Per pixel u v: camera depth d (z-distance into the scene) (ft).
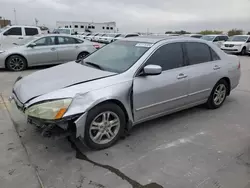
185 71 12.85
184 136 11.87
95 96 9.62
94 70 11.43
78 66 12.48
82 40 34.24
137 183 8.36
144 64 11.33
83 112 9.34
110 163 9.48
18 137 11.40
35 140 11.14
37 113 9.12
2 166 9.12
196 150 10.57
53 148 10.50
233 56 16.52
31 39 31.53
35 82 10.71
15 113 14.35
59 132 9.36
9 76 25.90
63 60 32.40
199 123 13.46
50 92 9.55
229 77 15.58
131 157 9.93
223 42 63.05
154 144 11.02
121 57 12.21
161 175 8.79
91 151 10.32
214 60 14.84
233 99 18.12
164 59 12.17
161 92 11.73
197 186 8.23
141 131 12.31
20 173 8.74
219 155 10.19
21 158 9.68
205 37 67.56
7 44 33.30
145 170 9.07
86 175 8.72
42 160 9.59
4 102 16.44
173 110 12.92
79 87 9.71
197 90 13.69
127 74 10.80
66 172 8.87
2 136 11.45
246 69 33.19
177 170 9.10
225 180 8.57
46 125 9.14
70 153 10.14
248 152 10.48
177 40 13.05
